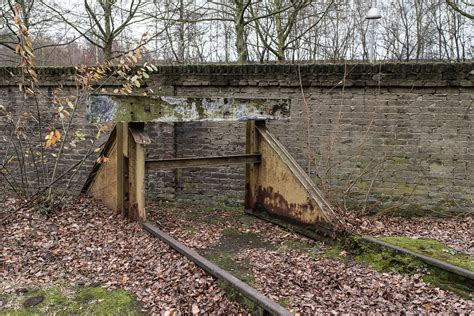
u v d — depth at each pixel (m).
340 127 6.25
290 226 5.61
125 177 5.38
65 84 6.91
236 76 6.41
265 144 5.98
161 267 4.08
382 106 6.12
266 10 12.11
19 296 3.57
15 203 6.02
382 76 6.00
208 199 6.85
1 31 10.16
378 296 3.76
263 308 3.12
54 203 5.78
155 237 4.83
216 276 3.69
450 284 3.97
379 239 5.01
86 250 4.50
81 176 7.09
